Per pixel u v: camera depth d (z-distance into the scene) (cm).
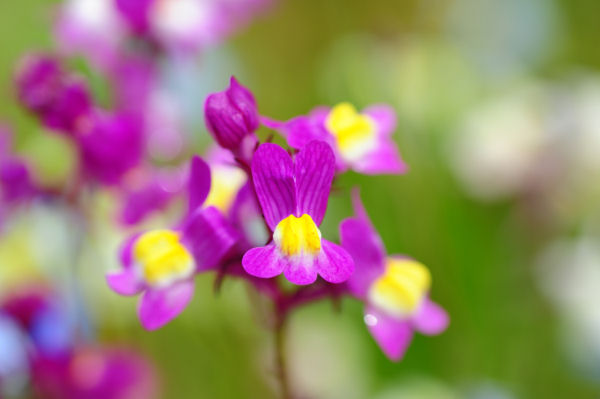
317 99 33
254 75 33
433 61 31
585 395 27
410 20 34
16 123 31
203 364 25
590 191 29
